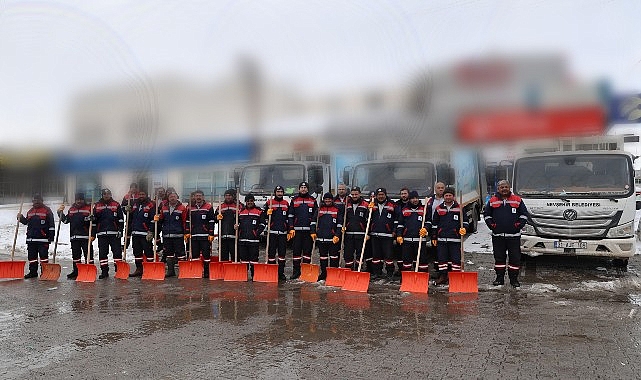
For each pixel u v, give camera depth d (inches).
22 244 587.2
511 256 315.3
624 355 191.5
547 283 323.3
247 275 361.7
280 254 359.3
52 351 205.3
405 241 342.3
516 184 374.0
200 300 293.7
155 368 185.2
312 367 184.4
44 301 297.3
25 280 372.8
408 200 345.7
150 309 273.4
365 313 258.8
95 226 393.7
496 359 189.8
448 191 327.9
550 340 210.2
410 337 218.1
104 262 381.1
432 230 337.1
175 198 388.5
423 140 432.8
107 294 316.2
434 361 188.7
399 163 432.8
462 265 319.3
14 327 240.8
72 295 314.2
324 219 357.1
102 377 177.3
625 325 229.3
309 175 496.7
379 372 178.9
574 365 182.4
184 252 386.3
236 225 368.8
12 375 179.9
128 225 412.5
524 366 182.2
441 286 324.8
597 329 223.9
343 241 361.4
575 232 347.6
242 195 497.7
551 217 353.4
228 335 223.8
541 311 255.9
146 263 373.1
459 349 201.5
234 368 184.2
